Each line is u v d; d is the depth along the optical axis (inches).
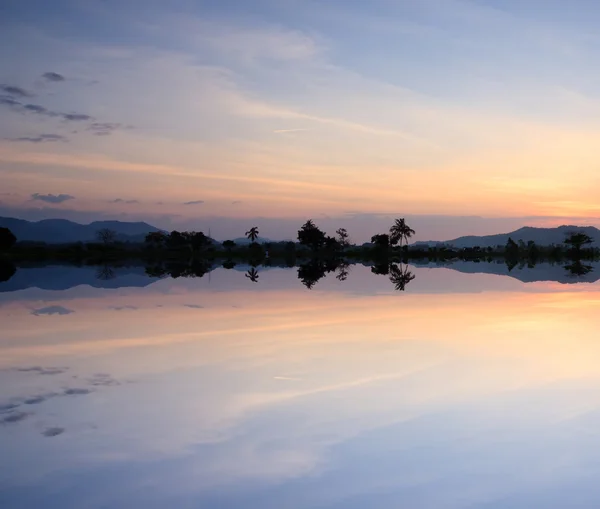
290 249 5418.3
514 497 163.2
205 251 5103.3
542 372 321.7
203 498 162.9
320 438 212.2
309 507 157.4
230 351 390.3
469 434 215.9
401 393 276.2
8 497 163.2
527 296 845.8
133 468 184.2
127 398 269.6
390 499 162.1
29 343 430.3
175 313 621.0
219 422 232.1
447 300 772.0
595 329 494.6
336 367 335.9
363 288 1019.9
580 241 4739.2
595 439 209.9
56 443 207.8
